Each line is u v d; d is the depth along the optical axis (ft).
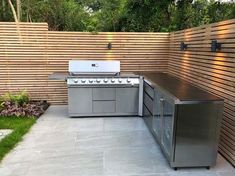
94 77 15.75
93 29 22.98
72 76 15.74
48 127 14.25
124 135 13.16
